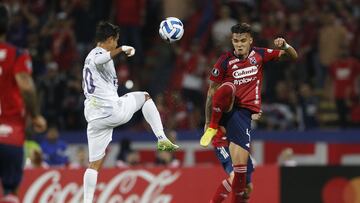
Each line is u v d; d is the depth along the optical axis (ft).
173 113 193.77
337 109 201.87
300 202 142.92
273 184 143.23
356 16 220.02
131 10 212.64
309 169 143.43
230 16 212.43
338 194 143.13
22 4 222.69
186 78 202.08
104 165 194.70
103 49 111.86
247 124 107.24
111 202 145.18
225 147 115.03
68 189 145.48
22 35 215.72
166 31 109.40
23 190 145.79
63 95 199.41
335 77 202.08
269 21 209.26
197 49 205.16
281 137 195.42
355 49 210.79
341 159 195.00
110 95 111.86
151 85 208.85
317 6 216.74
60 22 213.87
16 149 91.97
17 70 90.74
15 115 92.22
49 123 195.21
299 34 209.56
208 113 110.11
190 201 143.84
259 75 108.37
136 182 145.59
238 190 107.45
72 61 209.77
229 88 104.68
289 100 198.39
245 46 106.83
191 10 221.05
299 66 204.13
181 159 192.95
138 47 213.05
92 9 218.38
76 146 195.52
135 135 195.42
